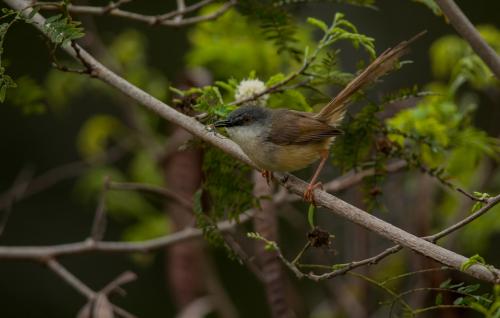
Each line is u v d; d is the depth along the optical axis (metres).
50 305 16.91
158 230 13.59
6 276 17.03
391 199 12.91
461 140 9.70
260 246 9.86
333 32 8.34
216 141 8.10
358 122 8.88
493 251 15.46
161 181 13.80
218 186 8.78
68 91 14.24
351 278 12.84
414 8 18.28
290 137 8.26
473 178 12.38
